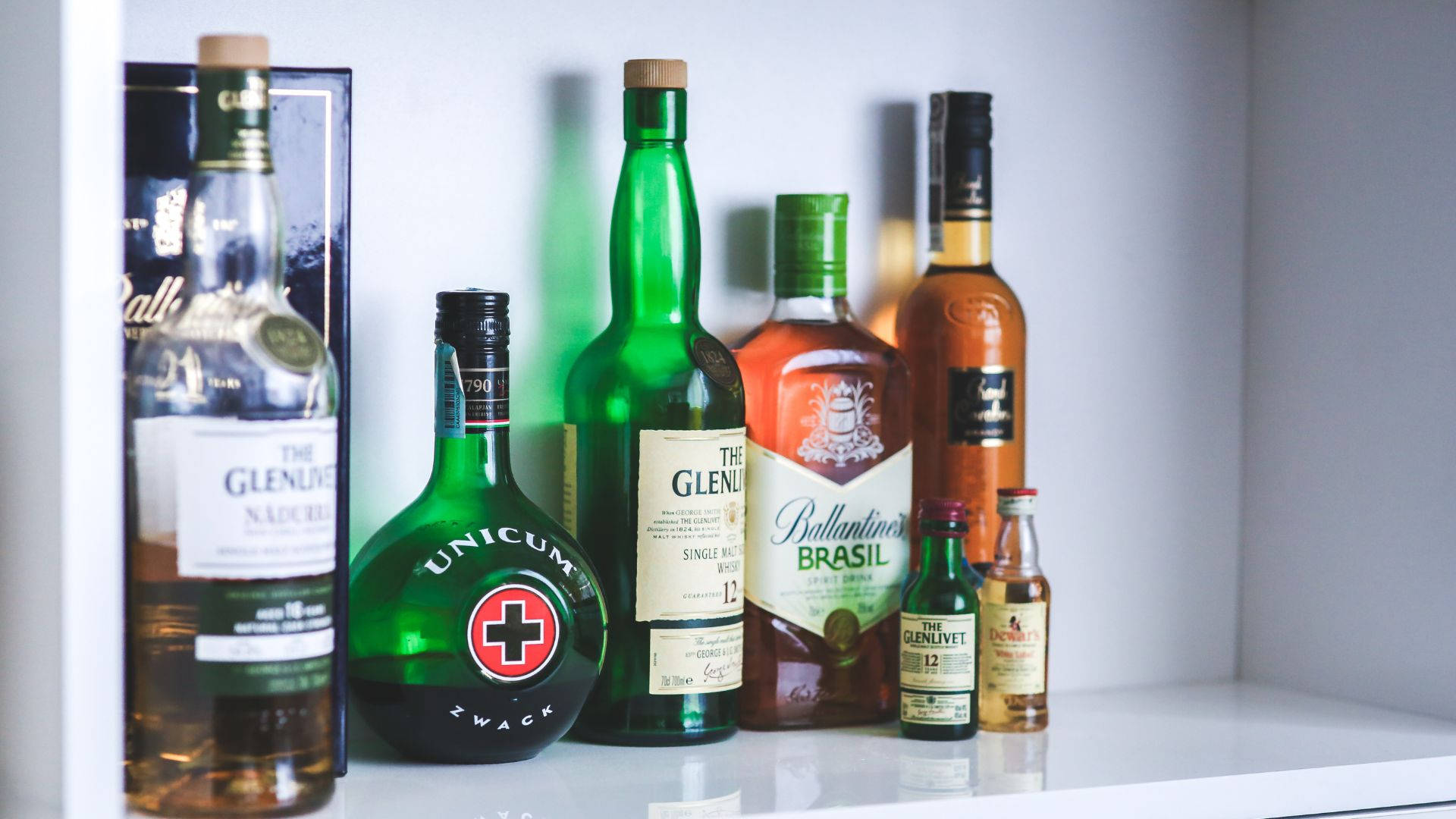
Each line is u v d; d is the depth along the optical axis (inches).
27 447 26.0
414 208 36.3
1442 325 38.2
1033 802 30.7
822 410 36.5
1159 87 44.3
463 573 31.5
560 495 37.8
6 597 27.5
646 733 34.1
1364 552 40.9
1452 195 37.8
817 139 40.4
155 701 26.7
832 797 30.2
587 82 37.9
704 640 34.3
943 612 35.5
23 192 26.2
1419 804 34.6
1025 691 37.0
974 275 39.2
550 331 37.6
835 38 40.6
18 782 26.7
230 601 26.3
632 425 34.0
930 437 38.9
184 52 34.4
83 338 24.1
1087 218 43.5
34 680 25.8
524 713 31.8
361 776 31.6
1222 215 45.1
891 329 41.4
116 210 24.3
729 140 39.5
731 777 31.7
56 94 24.1
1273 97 44.0
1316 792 33.5
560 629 31.8
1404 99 39.2
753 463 36.2
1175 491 44.8
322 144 31.0
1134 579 44.4
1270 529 44.3
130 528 27.2
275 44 35.1
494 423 32.5
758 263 39.8
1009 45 42.5
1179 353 44.7
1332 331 41.9
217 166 26.8
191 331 26.7
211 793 26.4
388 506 36.2
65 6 23.8
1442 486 38.4
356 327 35.9
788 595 36.3
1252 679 45.2
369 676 32.0
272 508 26.5
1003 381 38.9
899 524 37.5
